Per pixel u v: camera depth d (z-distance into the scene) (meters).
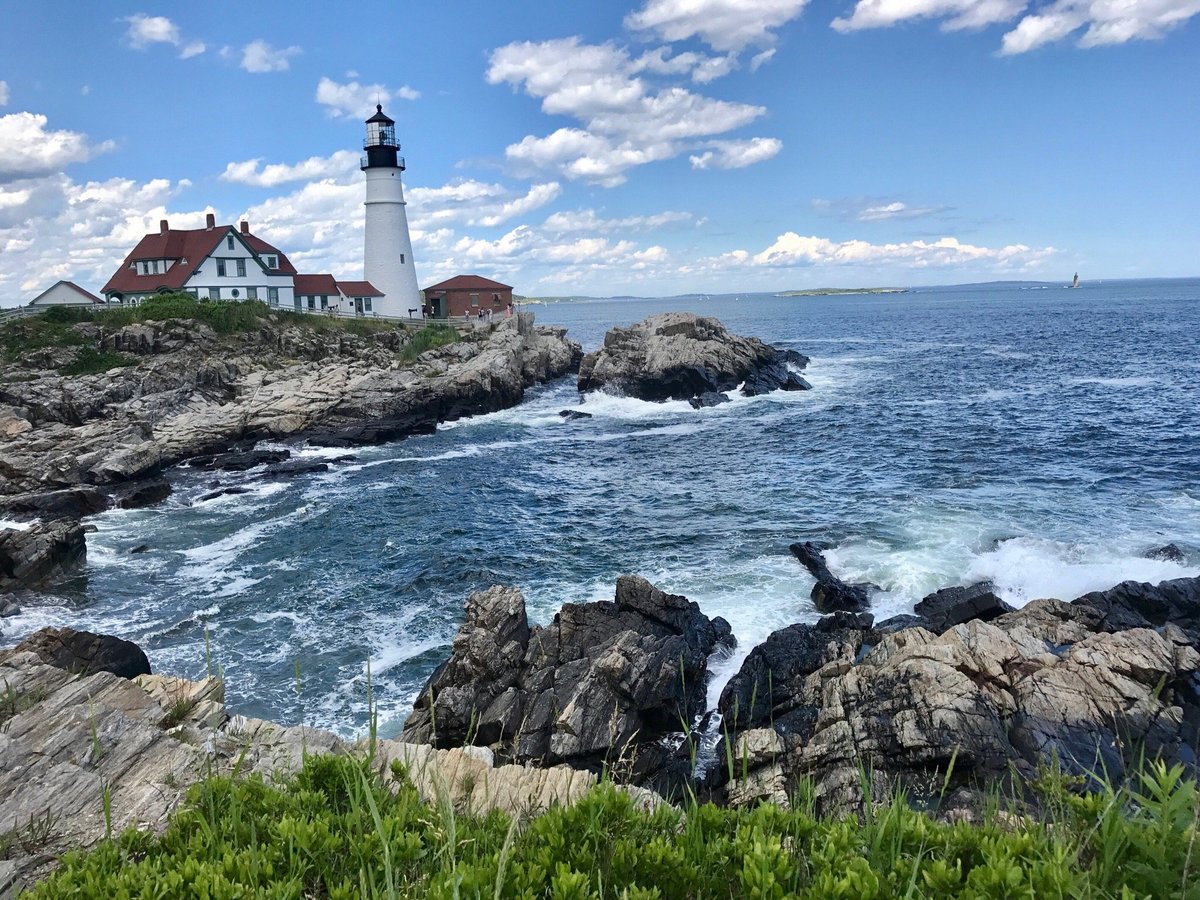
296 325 59.88
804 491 31.05
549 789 6.51
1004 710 13.91
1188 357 67.00
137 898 3.35
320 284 74.06
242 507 32.59
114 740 7.29
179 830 4.15
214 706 8.30
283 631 21.09
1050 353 74.56
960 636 15.73
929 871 3.04
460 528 28.72
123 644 17.58
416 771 6.76
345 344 59.09
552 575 23.98
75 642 17.22
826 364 71.56
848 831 3.43
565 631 18.05
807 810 3.92
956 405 47.78
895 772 13.09
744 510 29.06
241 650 20.12
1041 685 14.20
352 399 47.00
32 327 49.62
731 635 19.25
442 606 22.25
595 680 16.20
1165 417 40.88
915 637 16.00
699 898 3.12
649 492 32.62
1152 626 17.31
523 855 3.55
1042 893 2.86
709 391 54.88
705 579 22.91
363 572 24.94
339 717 17.14
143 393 44.38
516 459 40.12
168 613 22.38
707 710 16.75
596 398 57.12
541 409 54.72
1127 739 13.13
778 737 14.55
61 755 7.05
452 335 66.50
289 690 18.19
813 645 17.84
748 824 3.61
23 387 41.72
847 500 29.27
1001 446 36.25
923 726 13.46
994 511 26.64
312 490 34.84
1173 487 28.66
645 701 15.98
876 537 24.80
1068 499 27.69
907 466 33.78
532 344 69.38
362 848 3.64
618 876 3.29
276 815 4.29
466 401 52.22
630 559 24.91
